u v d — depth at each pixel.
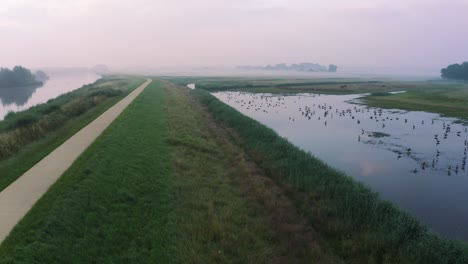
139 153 18.09
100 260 8.87
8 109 60.62
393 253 10.45
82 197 11.55
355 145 26.56
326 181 15.93
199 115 37.75
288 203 14.57
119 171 14.83
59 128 23.22
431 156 23.48
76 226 10.00
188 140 23.17
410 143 27.30
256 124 28.34
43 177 13.01
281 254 10.55
